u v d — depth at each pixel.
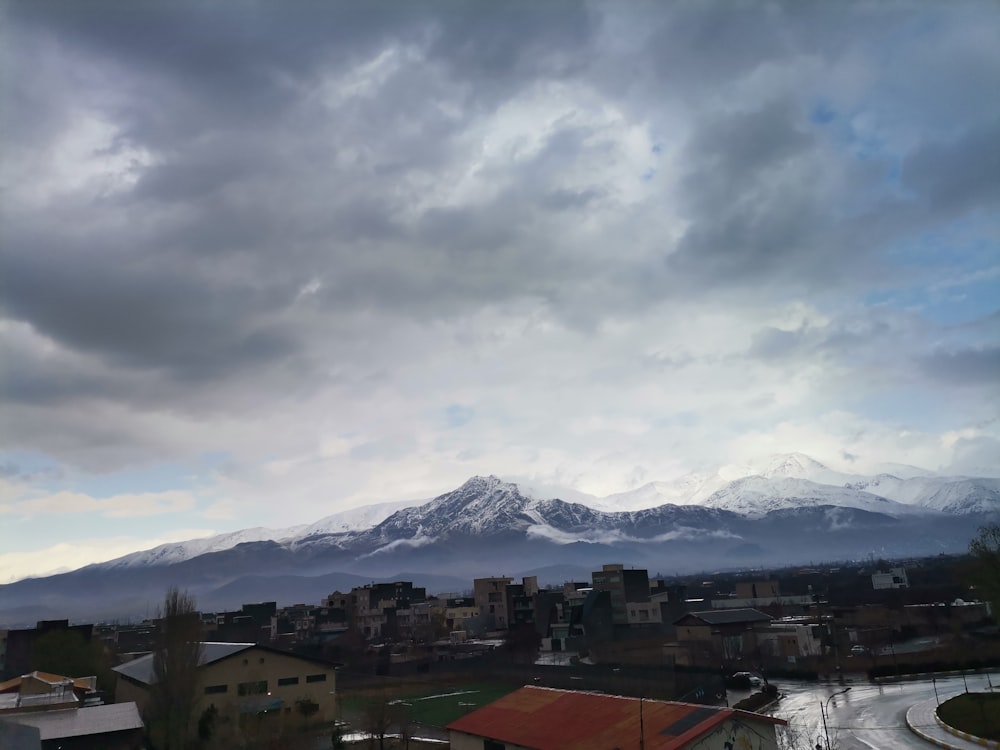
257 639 160.62
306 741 63.75
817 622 119.88
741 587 183.12
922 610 132.12
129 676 74.00
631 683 86.88
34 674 74.56
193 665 59.44
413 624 176.00
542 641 143.00
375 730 62.47
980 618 123.62
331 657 127.75
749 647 106.12
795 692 82.06
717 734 39.47
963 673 88.69
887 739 56.91
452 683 102.19
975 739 53.28
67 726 56.97
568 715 46.03
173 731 57.38
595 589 148.00
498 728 46.78
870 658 99.69
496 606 174.88
